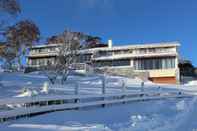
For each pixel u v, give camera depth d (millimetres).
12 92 19984
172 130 10148
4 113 10227
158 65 59156
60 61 38969
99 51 60781
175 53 58250
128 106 17391
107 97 18375
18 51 31688
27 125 9992
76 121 11211
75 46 40219
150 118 12617
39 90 16438
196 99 23969
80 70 49969
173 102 20797
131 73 57125
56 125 10195
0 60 32969
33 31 30047
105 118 12352
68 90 19297
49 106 12578
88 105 15203
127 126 10438
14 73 39906
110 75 52750
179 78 59219
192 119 12680
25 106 12453
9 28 28328
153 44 60219
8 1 26953
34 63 61188
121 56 60156
